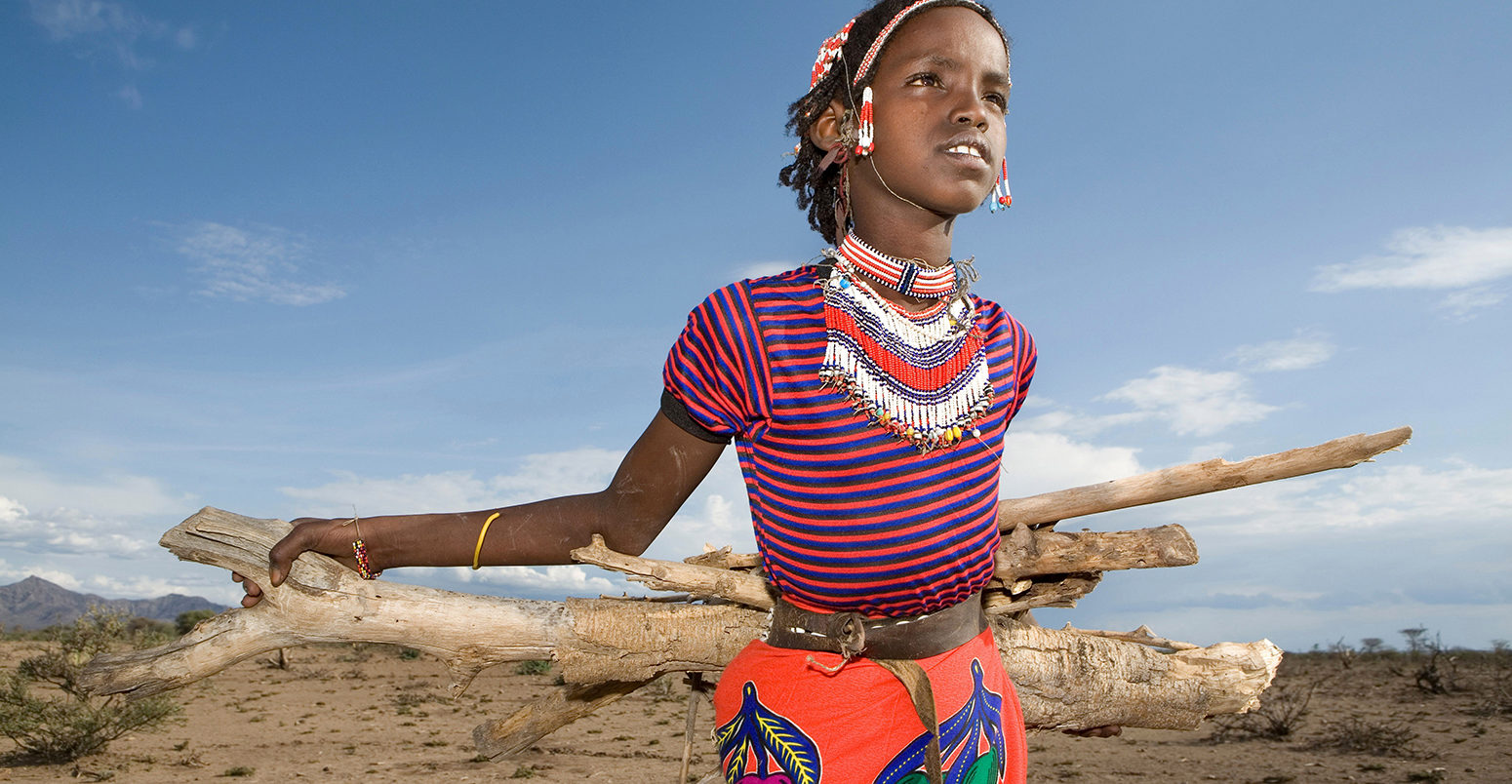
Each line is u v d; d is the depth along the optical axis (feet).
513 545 5.77
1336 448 5.38
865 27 5.56
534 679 116.78
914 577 5.07
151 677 5.86
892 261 5.22
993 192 6.31
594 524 5.73
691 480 5.61
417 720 79.10
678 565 5.83
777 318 5.07
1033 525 6.17
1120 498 5.92
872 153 5.40
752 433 5.24
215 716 80.43
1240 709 6.93
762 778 5.26
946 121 5.22
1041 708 6.73
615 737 68.03
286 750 60.80
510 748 7.12
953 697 5.29
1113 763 56.03
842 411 4.97
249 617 5.93
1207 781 48.32
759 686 5.44
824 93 5.73
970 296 5.77
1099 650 6.81
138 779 50.26
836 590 5.13
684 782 7.13
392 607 5.94
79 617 78.79
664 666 6.43
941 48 5.27
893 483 4.99
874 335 5.06
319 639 5.99
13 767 54.19
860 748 5.15
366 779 50.47
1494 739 61.52
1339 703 87.97
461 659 6.11
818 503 5.02
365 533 5.83
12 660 107.86
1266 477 5.59
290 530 6.04
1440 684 99.96
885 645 5.27
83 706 59.88
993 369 5.63
